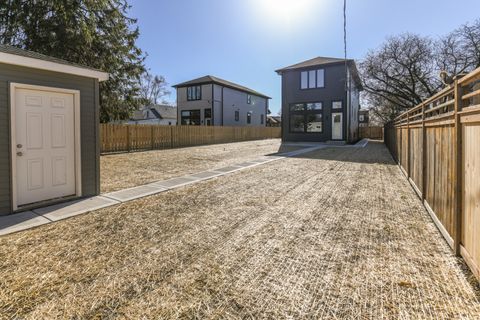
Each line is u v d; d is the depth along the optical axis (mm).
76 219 3869
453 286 2184
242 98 30141
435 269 2449
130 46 15016
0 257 2721
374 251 2834
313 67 18844
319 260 2656
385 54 18469
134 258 2717
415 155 5379
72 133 4961
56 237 3230
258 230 3441
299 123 19875
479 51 15555
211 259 2695
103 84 13867
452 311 1897
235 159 10742
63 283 2279
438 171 3469
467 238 2469
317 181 6371
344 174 7234
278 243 3055
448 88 2959
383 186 5812
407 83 18750
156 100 43062
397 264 2555
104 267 2541
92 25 12578
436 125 3533
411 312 1896
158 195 5195
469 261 2393
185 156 11914
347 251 2842
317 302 2021
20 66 4203
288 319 1847
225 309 1956
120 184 6176
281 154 12430
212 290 2182
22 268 2512
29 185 4375
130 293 2146
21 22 11008
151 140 15133
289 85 19984
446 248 2871
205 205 4527
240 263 2613
